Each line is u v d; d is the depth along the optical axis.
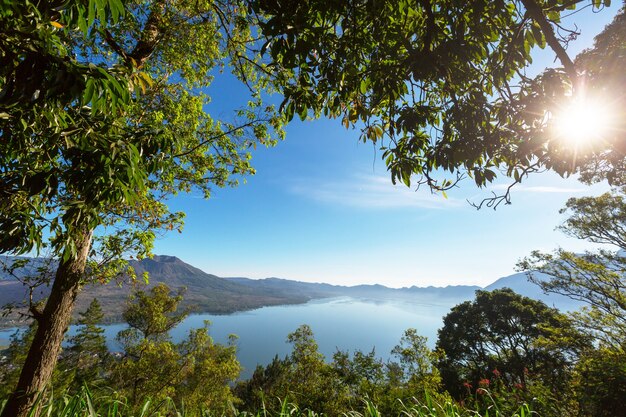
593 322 14.86
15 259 4.69
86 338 27.89
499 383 6.26
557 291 16.66
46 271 5.10
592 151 2.15
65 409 2.47
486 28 2.28
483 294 31.48
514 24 2.35
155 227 7.26
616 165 2.40
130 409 2.85
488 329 29.67
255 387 35.50
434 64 2.29
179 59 6.83
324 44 2.37
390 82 2.59
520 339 26.48
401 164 3.05
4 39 1.49
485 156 2.50
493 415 3.64
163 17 5.84
